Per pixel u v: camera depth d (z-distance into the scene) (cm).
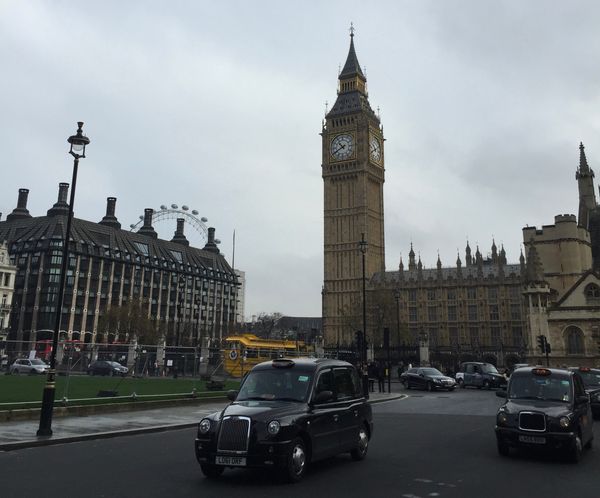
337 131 16012
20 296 12275
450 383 4791
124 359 3716
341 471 1262
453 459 1430
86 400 2564
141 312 11612
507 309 13862
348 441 1357
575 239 7825
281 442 1104
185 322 15075
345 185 15738
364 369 3988
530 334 6606
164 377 3853
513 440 1441
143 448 1573
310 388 1271
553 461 1427
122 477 1164
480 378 5203
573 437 1402
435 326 14588
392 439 1791
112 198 15300
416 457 1455
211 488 1071
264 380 1316
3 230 13525
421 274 14962
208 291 17012
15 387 3394
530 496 1041
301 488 1079
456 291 14525
